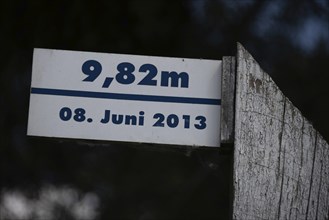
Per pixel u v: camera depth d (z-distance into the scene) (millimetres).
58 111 3199
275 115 3150
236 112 3100
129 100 3201
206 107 3184
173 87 3207
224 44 8469
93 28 7574
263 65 8453
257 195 3037
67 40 7602
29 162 8555
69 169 8820
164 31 7977
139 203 8734
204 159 4703
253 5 8602
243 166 3049
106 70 3240
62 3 7367
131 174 8828
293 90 8469
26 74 8008
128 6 7543
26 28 7535
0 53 7773
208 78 3215
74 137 3172
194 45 8352
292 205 3090
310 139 3189
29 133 3174
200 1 8438
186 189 8531
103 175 8891
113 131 3174
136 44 7977
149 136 3164
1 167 8453
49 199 8898
